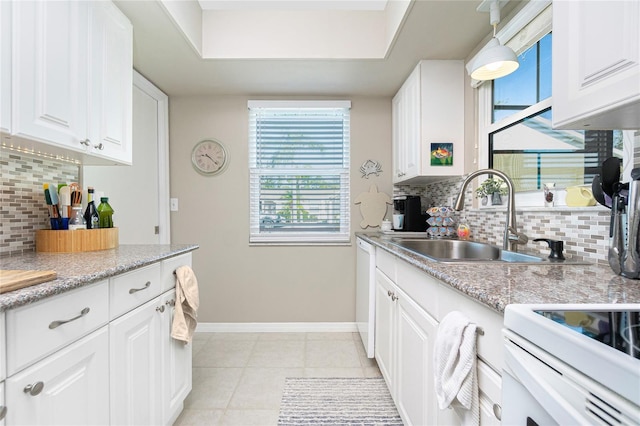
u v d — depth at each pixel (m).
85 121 1.25
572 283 0.82
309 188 2.79
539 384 0.50
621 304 0.63
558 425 0.46
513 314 0.59
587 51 0.74
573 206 1.20
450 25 1.70
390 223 2.64
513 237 1.40
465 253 1.84
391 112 2.75
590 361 0.43
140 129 2.33
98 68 1.33
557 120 0.84
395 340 1.52
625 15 0.64
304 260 2.73
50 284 0.78
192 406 1.65
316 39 2.04
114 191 2.06
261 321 2.71
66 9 1.15
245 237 2.71
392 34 1.84
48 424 0.76
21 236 1.34
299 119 2.78
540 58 1.46
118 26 1.47
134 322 1.13
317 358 2.19
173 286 1.46
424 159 2.07
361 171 2.75
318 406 1.65
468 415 0.79
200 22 1.98
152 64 2.11
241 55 2.03
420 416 1.16
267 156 2.77
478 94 1.96
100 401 0.95
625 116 0.75
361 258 2.44
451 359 0.80
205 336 2.59
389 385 1.64
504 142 1.73
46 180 1.46
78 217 1.48
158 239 2.57
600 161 1.14
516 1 1.50
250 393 1.77
